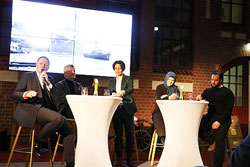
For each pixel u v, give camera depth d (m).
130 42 6.48
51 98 3.66
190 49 7.32
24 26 5.84
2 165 4.07
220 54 7.34
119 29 6.43
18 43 5.80
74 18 6.16
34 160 4.62
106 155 3.16
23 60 5.83
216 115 4.04
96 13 6.30
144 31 6.84
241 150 1.28
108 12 6.37
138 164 4.47
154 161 4.80
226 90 4.04
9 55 5.75
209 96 4.14
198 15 7.25
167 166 3.46
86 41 6.23
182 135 3.45
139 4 6.93
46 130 3.24
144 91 6.73
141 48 6.78
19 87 3.43
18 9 5.80
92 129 3.11
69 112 4.52
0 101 5.87
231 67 7.57
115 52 6.40
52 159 3.80
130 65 6.66
